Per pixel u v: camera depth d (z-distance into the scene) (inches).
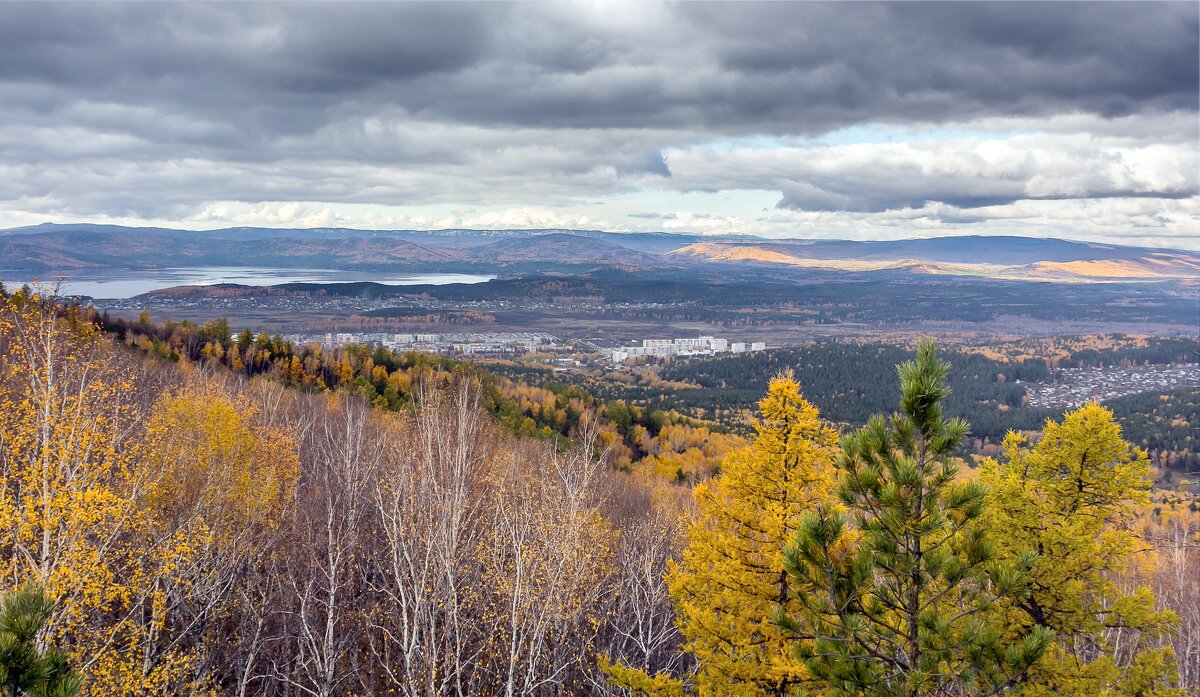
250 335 3105.3
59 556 499.8
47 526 485.4
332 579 716.7
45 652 209.5
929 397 343.6
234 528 807.7
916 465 343.0
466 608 782.5
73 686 204.2
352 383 2699.3
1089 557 509.7
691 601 602.5
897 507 338.3
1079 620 504.7
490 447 1212.5
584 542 784.3
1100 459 534.0
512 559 798.5
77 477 544.7
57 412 540.1
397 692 771.4
